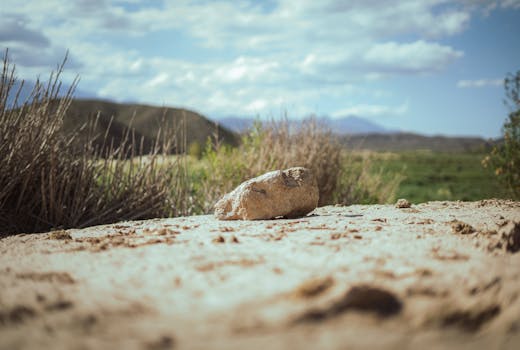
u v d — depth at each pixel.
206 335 0.49
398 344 0.47
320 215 1.21
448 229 0.96
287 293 0.60
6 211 1.25
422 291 0.60
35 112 1.27
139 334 0.50
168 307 0.57
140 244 0.87
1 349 0.47
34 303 0.58
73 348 0.47
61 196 1.29
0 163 1.21
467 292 0.60
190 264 0.75
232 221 1.12
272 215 1.14
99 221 1.31
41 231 1.24
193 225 1.08
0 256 0.83
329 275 0.67
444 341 0.49
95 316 0.55
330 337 0.48
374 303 0.55
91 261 0.78
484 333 0.52
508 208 1.31
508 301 0.56
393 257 0.76
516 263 0.72
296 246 0.83
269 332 0.50
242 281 0.66
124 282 0.68
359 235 0.91
